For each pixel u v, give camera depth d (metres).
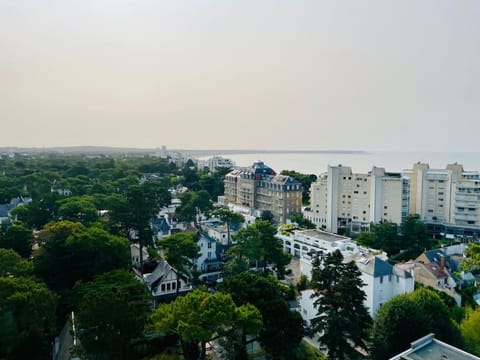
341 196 117.31
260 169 146.75
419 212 120.00
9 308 38.75
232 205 140.75
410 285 58.59
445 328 46.03
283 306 44.53
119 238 66.06
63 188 149.75
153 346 47.78
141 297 48.69
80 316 37.62
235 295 45.34
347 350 42.56
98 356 37.12
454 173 115.25
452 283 66.31
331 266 46.88
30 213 93.81
